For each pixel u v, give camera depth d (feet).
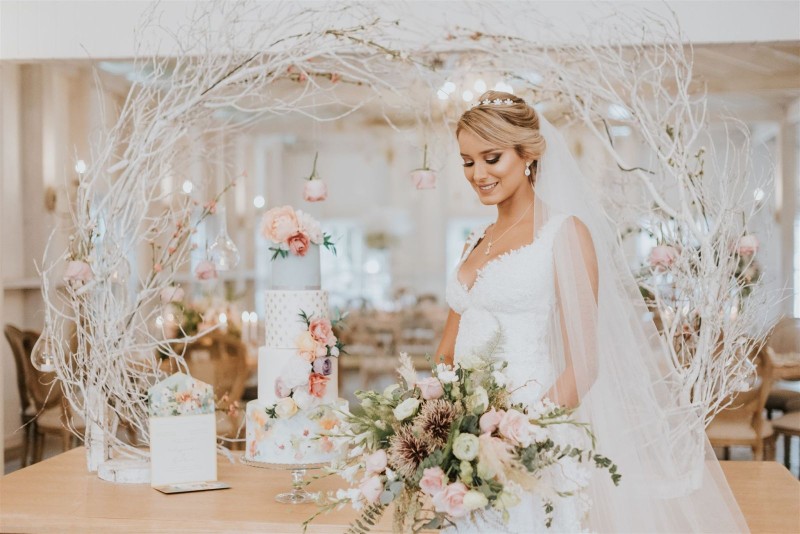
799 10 10.85
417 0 11.27
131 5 11.71
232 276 34.37
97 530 7.68
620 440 7.14
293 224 8.66
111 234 9.78
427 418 6.39
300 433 8.31
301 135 40.57
